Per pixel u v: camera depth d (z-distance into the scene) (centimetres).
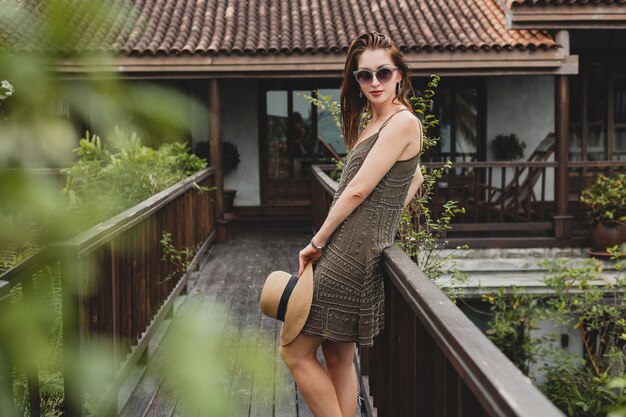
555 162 932
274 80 1202
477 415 141
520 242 919
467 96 1195
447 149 1198
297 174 1209
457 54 921
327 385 242
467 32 973
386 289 272
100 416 284
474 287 884
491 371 115
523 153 1200
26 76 65
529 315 786
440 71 939
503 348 770
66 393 249
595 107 1177
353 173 230
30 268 187
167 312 480
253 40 959
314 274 232
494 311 885
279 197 1206
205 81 1013
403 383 231
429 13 1041
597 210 902
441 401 177
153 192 536
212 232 957
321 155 1209
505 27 978
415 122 222
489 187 931
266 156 1205
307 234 1103
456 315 156
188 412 58
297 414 343
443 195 1130
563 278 746
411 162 226
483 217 1073
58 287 225
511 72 935
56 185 69
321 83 1203
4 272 161
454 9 1058
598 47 1166
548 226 927
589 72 1171
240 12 1056
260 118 1201
